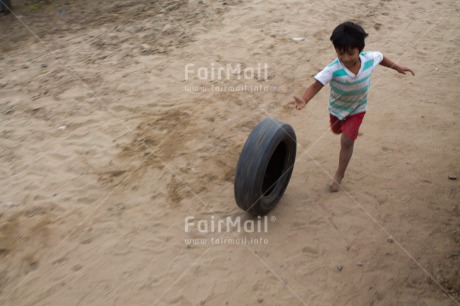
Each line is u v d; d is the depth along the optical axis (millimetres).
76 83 5883
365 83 3438
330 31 7016
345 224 3627
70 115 5254
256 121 5031
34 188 4180
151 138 4781
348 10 7789
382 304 2988
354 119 3645
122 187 4125
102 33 7219
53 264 3371
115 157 4527
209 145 4645
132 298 3076
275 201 3727
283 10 7707
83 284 3197
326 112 5199
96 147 4691
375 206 3811
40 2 8742
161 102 5418
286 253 3377
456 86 5723
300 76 5867
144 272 3270
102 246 3508
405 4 8180
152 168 4340
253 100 5402
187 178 4199
